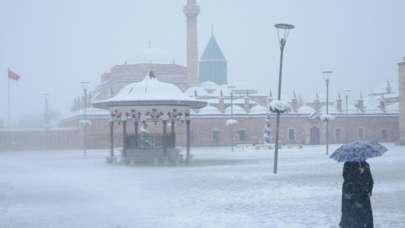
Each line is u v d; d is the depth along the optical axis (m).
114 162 45.31
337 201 19.53
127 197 21.72
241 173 32.62
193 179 29.12
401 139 79.56
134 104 44.47
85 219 16.34
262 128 86.38
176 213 17.20
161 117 44.50
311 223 15.12
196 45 102.88
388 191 22.62
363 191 12.56
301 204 18.86
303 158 48.62
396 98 111.25
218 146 84.19
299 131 88.00
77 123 81.06
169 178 30.02
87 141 78.00
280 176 30.16
